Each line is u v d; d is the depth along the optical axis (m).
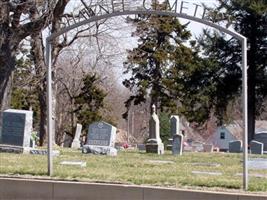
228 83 55.53
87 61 57.59
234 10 54.22
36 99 57.75
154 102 66.12
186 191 11.95
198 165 19.62
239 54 54.84
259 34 54.50
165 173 15.30
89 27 34.59
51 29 31.66
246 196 11.58
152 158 23.03
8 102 30.48
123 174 14.58
